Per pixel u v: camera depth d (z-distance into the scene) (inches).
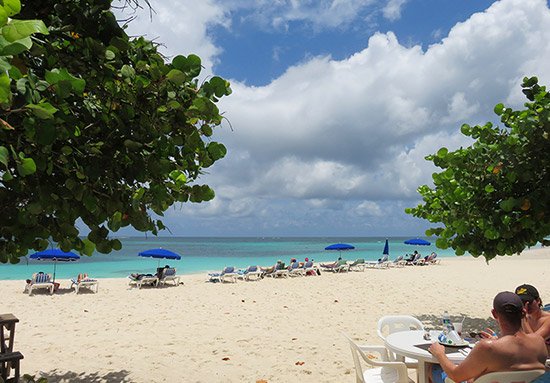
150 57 111.9
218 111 100.5
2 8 57.2
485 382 136.9
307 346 329.4
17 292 661.3
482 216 284.5
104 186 101.8
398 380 180.9
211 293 650.2
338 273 959.0
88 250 114.7
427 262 1285.7
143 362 289.4
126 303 554.9
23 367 278.8
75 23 98.1
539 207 251.9
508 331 139.0
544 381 138.9
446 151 273.7
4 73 57.9
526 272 965.2
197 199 121.2
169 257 848.9
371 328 401.1
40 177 94.1
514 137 254.2
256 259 1811.0
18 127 80.6
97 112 97.8
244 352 314.0
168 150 107.2
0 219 97.8
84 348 324.5
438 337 190.5
